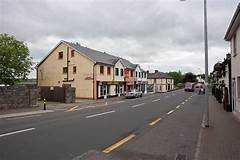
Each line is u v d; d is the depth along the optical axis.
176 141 11.29
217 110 25.06
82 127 14.85
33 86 29.08
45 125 15.35
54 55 51.00
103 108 27.89
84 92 48.19
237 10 14.39
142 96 56.44
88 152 9.37
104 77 50.84
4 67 37.47
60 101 37.97
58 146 10.16
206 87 16.00
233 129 14.08
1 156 8.64
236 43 19.11
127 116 20.45
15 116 20.72
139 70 73.06
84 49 52.50
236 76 19.34
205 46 16.52
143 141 11.32
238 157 8.62
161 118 19.38
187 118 19.36
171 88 111.62
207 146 10.15
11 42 38.72
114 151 9.60
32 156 8.71
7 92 26.00
